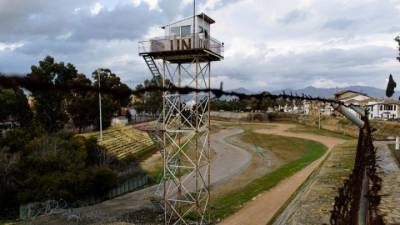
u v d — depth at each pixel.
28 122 41.03
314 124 92.31
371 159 6.21
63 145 36.44
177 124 24.67
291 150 63.97
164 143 23.50
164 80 21.94
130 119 77.12
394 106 72.62
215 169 46.53
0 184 28.78
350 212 5.11
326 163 27.50
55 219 25.94
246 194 32.00
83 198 31.33
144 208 29.03
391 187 14.58
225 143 73.50
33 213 27.48
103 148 43.69
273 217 19.92
